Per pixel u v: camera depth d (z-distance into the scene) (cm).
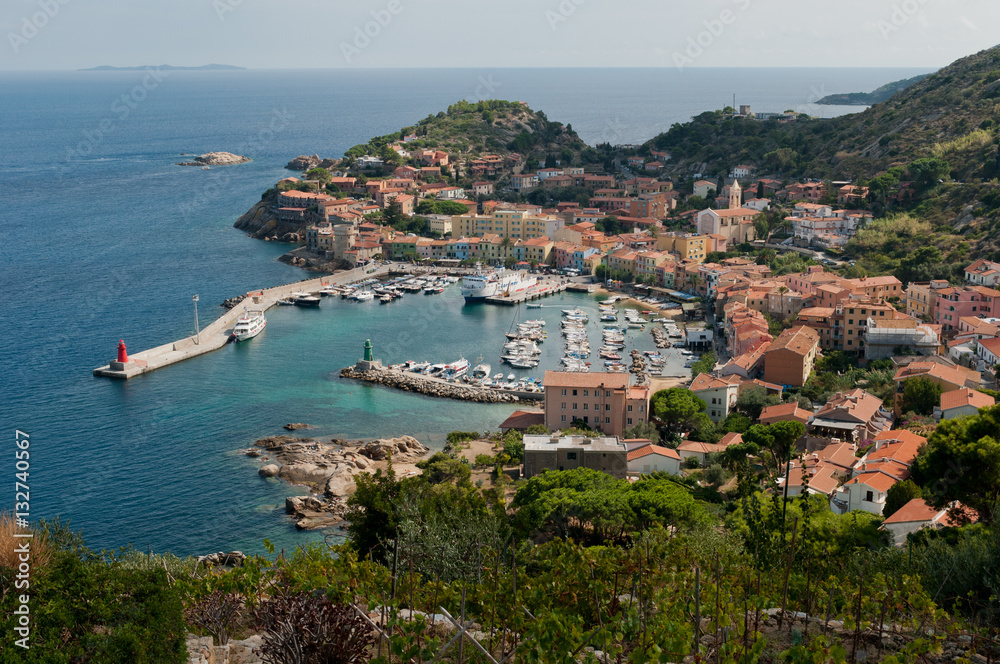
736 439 13100
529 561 6175
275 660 3059
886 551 6081
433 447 14938
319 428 15662
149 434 15100
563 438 12625
